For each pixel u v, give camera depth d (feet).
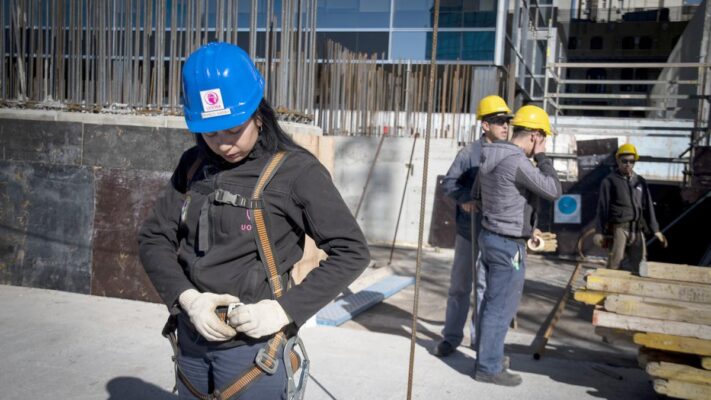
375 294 21.99
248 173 5.95
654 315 11.15
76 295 17.70
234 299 5.58
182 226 6.17
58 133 17.74
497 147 13.07
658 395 12.62
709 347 10.62
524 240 13.12
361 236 5.98
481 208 14.29
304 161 5.96
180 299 5.75
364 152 37.29
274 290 5.85
